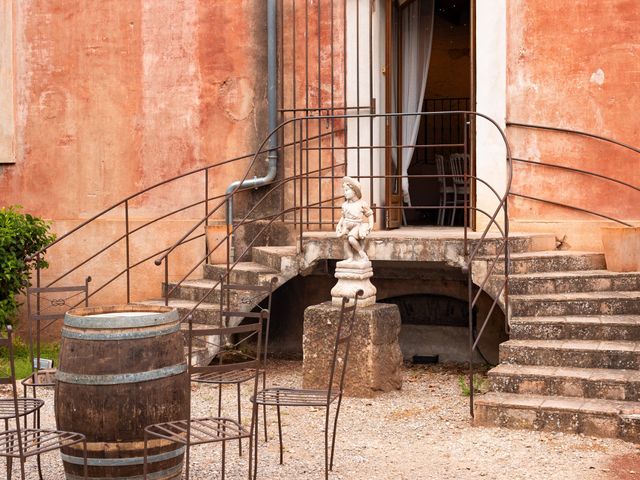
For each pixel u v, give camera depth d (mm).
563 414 6773
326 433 5820
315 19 10391
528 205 9859
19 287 10039
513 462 6195
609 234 8812
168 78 10945
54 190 11320
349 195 8406
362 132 10227
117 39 11094
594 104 9633
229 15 10727
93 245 11094
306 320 8305
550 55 9742
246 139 10711
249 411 7742
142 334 5328
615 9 9539
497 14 9852
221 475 5777
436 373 9289
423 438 6852
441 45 14062
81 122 11234
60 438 5258
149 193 11023
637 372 7176
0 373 9016
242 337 10547
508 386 7250
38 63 11352
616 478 5840
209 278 10031
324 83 10367
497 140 9867
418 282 9961
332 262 9805
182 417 5488
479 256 8578
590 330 7738
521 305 8125
